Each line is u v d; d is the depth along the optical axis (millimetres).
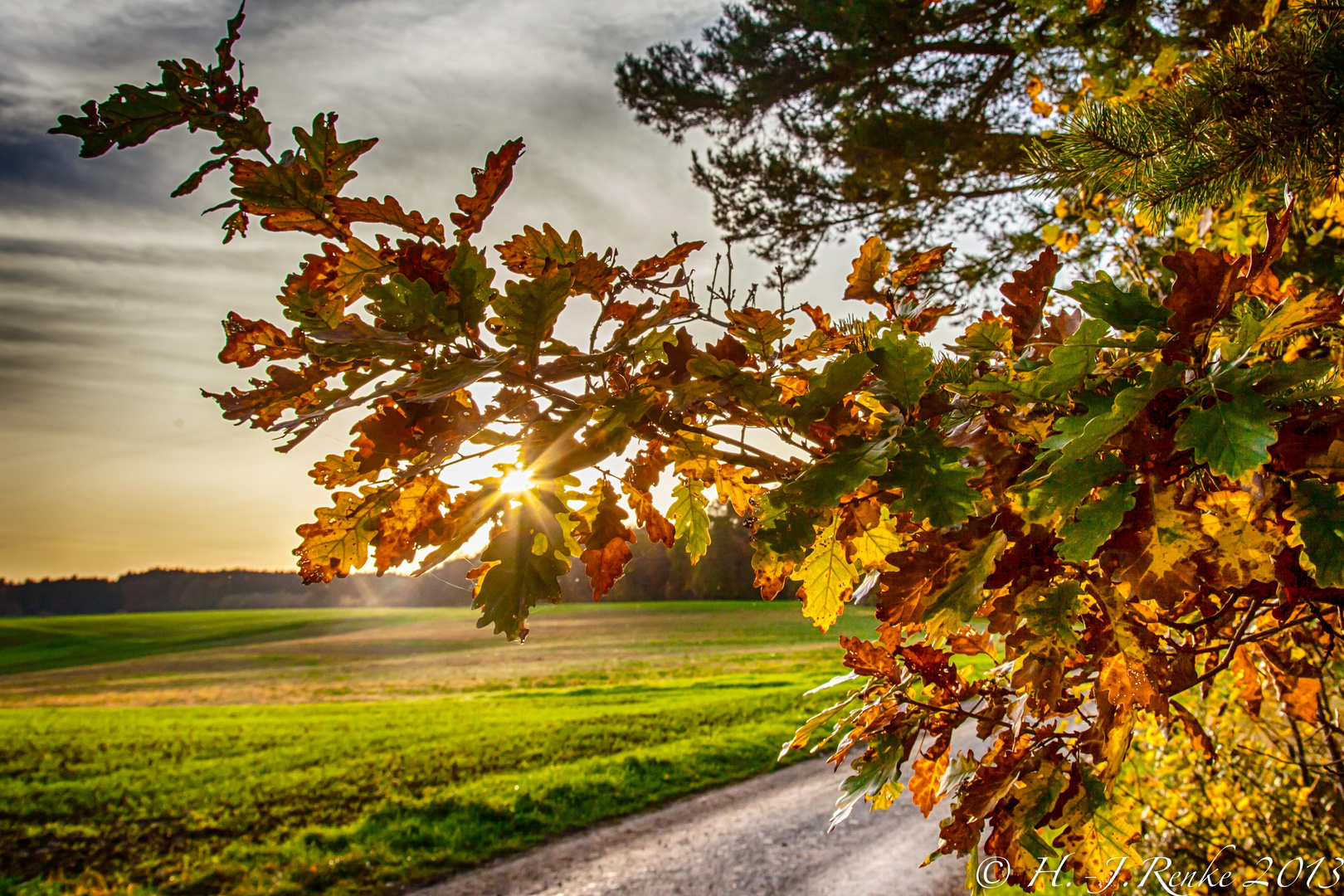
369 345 827
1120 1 4383
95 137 870
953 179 8641
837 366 954
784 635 50750
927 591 984
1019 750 1194
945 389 1060
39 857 11062
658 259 1066
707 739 17906
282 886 9812
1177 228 2727
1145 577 909
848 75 8820
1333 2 1278
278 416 929
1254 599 1169
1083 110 1514
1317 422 922
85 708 31250
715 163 9695
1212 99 1359
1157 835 3545
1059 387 927
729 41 9305
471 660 44062
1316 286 2154
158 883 10016
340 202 896
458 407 947
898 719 1368
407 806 13047
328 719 24156
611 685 32219
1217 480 1002
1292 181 1417
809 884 8680
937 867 8539
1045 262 1198
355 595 91938
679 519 1196
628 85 9914
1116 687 956
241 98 899
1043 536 957
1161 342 903
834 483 886
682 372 1017
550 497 844
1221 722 3541
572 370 914
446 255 928
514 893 9398
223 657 50250
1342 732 2398
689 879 9352
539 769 15586
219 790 14688
